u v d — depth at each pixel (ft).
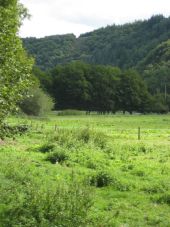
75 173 76.13
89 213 49.21
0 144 110.01
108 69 491.31
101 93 476.95
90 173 76.64
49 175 72.13
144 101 492.13
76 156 95.71
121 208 55.36
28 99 280.31
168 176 79.41
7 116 47.62
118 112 526.98
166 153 115.44
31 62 48.42
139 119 325.01
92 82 477.36
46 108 290.76
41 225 41.39
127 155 106.42
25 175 64.85
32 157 91.50
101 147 117.39
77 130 130.41
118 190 66.33
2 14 47.70
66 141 113.19
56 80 467.11
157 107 492.54
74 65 475.31
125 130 194.59
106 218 48.52
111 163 92.17
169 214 53.83
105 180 68.54
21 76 47.24
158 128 220.64
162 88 627.46
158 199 60.44
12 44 47.24
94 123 252.42
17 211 44.65
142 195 63.41
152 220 50.57
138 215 52.49
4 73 45.68
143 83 498.28
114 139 147.95
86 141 120.88
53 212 42.68
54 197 44.52
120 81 486.38
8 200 49.49
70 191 46.47
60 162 87.86
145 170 83.82
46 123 227.40
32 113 285.64
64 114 411.54
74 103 468.75
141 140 150.41
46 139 125.90
